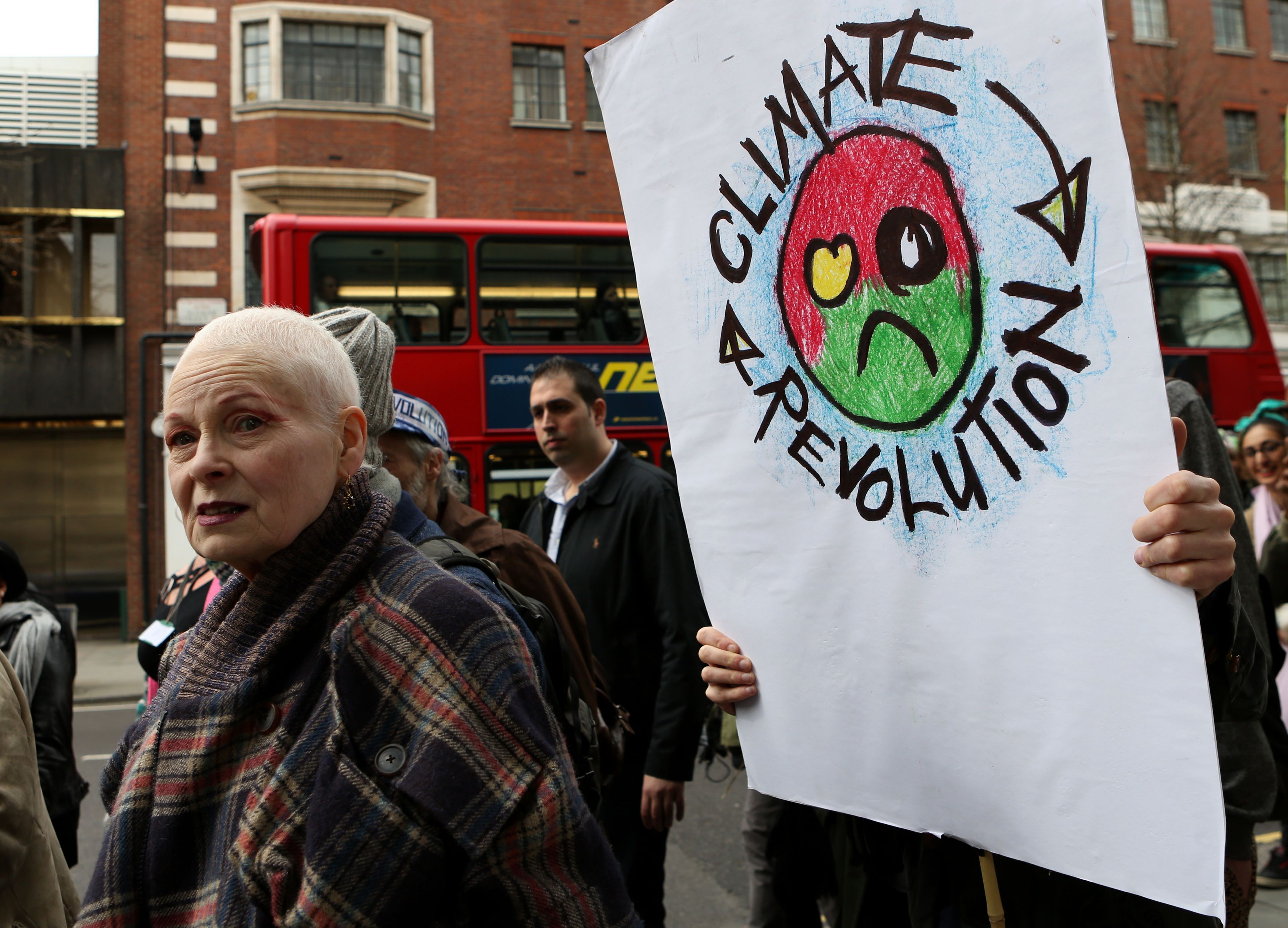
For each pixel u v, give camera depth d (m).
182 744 1.02
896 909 1.59
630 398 8.09
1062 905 1.27
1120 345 1.01
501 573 1.71
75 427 14.79
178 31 13.87
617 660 2.72
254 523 1.02
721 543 1.47
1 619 2.35
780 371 1.38
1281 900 3.55
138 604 13.52
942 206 1.17
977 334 1.14
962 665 1.16
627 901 1.04
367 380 1.48
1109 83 1.01
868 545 1.27
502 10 15.12
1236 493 1.51
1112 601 1.02
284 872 0.89
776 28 1.37
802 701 1.35
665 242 1.55
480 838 0.91
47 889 1.67
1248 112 18.69
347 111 14.08
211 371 1.03
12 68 15.64
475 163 14.85
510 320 7.93
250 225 13.98
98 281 13.84
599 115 15.52
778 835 1.84
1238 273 9.15
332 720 0.96
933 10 1.17
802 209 1.34
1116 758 1.01
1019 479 1.10
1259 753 1.54
